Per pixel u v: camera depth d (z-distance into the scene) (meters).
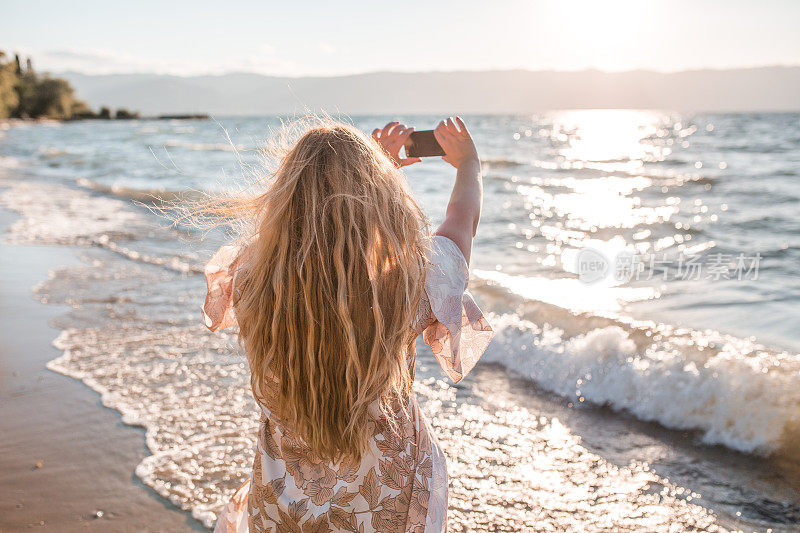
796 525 2.45
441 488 1.29
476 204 1.39
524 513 2.58
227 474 2.81
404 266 1.16
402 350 1.19
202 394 3.69
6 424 3.31
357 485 1.22
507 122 76.12
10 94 105.19
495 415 3.52
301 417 1.18
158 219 9.98
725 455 3.00
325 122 1.40
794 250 7.55
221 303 1.40
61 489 2.69
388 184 1.19
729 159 20.34
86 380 3.89
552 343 4.21
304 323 1.15
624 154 24.36
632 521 2.51
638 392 3.56
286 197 1.16
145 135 43.81
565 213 10.95
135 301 5.62
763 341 4.19
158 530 2.40
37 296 5.77
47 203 11.96
